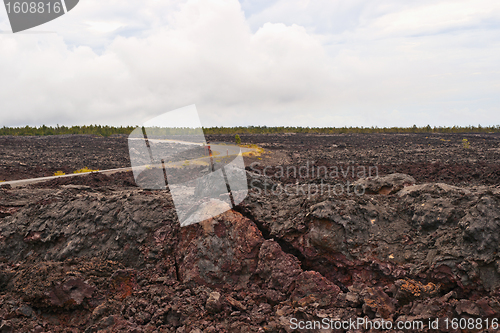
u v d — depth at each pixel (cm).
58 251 867
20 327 695
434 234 736
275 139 6316
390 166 2545
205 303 714
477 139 5444
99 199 975
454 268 660
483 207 700
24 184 2028
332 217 783
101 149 4422
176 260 823
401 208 827
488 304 600
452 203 762
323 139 6319
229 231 821
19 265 841
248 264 790
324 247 775
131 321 702
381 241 757
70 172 2781
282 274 750
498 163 2708
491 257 645
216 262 791
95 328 683
